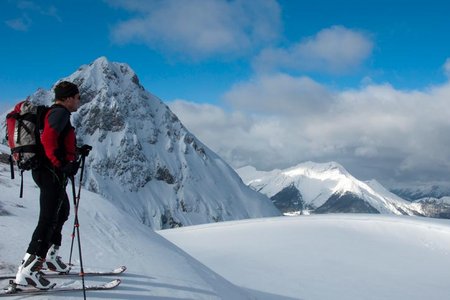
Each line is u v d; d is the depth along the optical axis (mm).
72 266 6684
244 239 31484
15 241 7047
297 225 34250
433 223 30594
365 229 31938
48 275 6008
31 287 5465
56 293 5520
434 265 23297
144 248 8711
